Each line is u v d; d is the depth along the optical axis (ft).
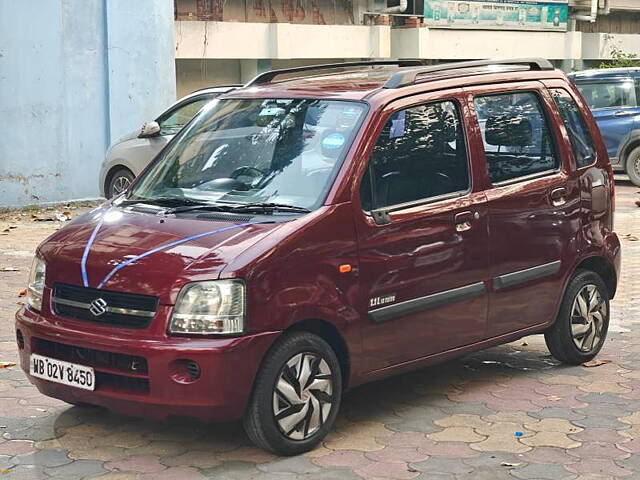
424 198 18.92
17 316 17.85
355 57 94.73
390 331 18.13
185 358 15.76
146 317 16.20
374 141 18.31
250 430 16.63
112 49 50.57
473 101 20.38
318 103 19.35
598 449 17.54
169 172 19.93
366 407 19.80
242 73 91.20
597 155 22.97
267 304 16.24
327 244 17.12
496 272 20.08
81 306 16.84
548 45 112.27
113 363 16.35
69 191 49.75
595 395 20.66
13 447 17.48
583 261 22.70
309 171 18.20
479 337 20.01
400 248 18.17
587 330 22.65
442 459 17.01
